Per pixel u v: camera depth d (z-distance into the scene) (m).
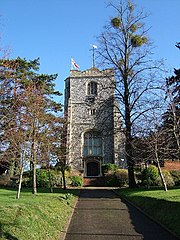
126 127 30.08
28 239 9.73
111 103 35.72
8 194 22.17
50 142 26.22
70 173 45.06
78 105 54.31
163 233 12.02
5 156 18.34
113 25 32.53
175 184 37.62
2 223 10.06
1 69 17.05
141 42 31.64
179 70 27.72
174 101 21.61
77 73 55.78
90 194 28.08
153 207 16.78
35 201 15.94
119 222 14.27
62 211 16.17
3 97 17.30
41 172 38.41
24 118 19.66
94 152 52.75
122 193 26.52
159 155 26.89
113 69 32.28
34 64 36.44
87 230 12.61
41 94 24.27
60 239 11.10
